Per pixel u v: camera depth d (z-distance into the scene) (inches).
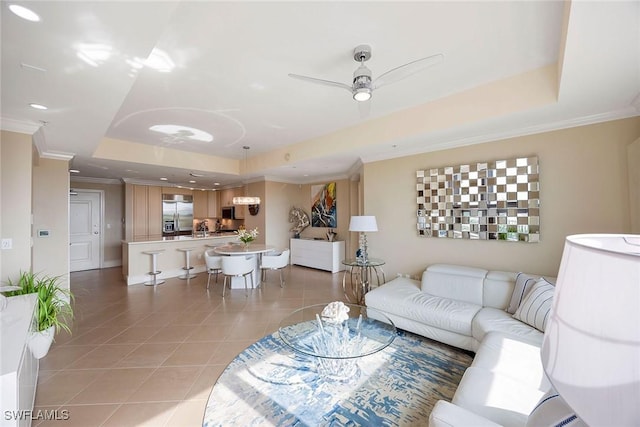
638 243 27.7
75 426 68.7
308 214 293.1
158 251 213.5
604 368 18.1
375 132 141.2
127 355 103.1
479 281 115.9
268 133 164.7
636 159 91.4
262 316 142.2
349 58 86.3
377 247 174.4
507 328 87.0
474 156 135.6
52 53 64.5
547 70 93.0
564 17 65.1
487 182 130.3
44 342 89.4
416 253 157.6
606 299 18.6
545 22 70.4
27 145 113.1
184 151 209.9
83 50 63.7
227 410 74.5
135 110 125.7
